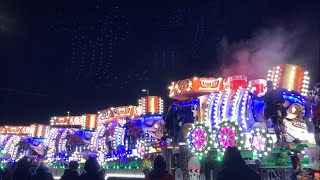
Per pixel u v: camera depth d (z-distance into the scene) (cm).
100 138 2017
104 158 1927
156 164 516
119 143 1803
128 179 1655
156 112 1767
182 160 1198
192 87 1296
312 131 1003
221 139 995
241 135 945
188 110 1348
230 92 1073
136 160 1659
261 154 897
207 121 1092
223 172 438
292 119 979
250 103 1008
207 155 1048
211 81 1304
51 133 2472
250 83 1152
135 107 2036
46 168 782
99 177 598
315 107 935
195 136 1102
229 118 1026
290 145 889
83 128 2405
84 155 2144
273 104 923
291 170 859
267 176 898
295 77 1027
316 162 872
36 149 2655
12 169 985
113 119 2156
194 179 1041
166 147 1316
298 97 991
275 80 1052
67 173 656
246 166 439
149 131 1708
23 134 3023
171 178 514
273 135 988
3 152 2777
